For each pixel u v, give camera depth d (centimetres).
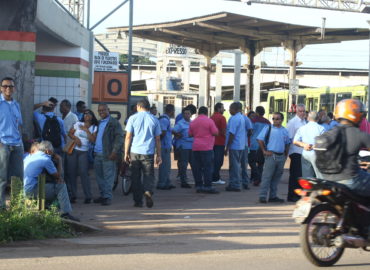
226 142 1616
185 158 1686
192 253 798
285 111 4469
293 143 1354
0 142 1063
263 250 827
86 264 718
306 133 1329
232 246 857
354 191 725
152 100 4575
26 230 899
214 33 3969
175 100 4569
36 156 1044
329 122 1714
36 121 1435
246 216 1170
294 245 870
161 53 5525
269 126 1384
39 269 689
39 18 1536
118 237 937
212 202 1383
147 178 1277
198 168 1573
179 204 1339
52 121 1380
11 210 936
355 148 725
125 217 1142
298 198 1416
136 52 5622
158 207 1288
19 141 1088
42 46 1992
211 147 1555
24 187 1030
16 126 1081
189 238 927
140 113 1281
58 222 954
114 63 2364
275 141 1375
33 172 1035
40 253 786
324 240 724
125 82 2294
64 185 1049
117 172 1603
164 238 927
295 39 3862
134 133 1281
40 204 972
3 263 719
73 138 1330
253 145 1784
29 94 1428
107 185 1312
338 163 728
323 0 3406
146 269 697
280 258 776
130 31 2266
